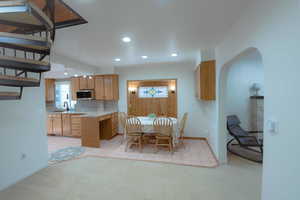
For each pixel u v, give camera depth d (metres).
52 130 5.35
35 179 2.50
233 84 4.15
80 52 3.36
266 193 1.35
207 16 1.88
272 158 1.26
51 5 1.46
